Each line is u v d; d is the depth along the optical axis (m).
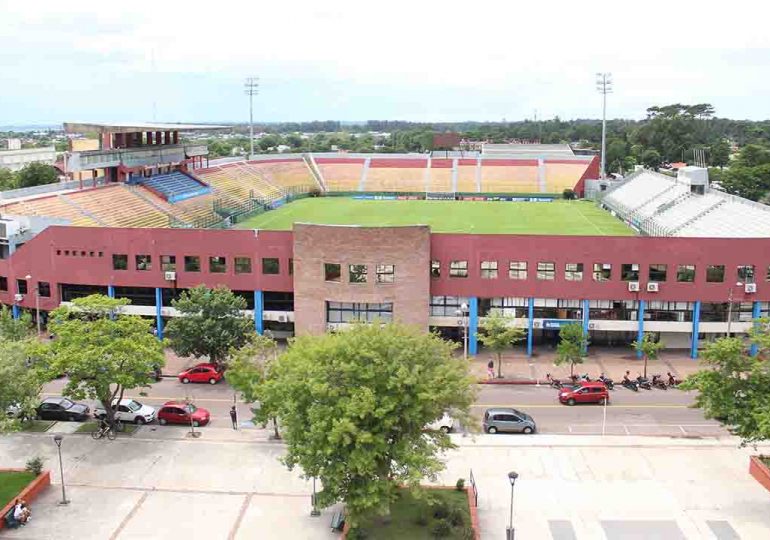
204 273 74.44
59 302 76.50
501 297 71.69
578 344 64.00
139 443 50.38
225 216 119.81
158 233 74.12
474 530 37.06
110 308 53.25
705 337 72.38
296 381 37.38
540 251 70.44
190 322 63.12
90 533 38.91
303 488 44.03
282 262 73.12
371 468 35.31
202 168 142.00
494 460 47.31
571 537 38.22
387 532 38.03
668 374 64.56
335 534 38.91
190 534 38.84
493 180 177.25
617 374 66.38
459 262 71.38
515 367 68.31
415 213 135.50
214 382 64.19
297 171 178.12
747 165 187.00
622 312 71.75
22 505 39.78
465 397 39.03
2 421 42.62
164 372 67.19
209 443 50.47
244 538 38.47
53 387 62.69
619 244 69.69
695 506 41.38
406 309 70.50
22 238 77.88
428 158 185.88
